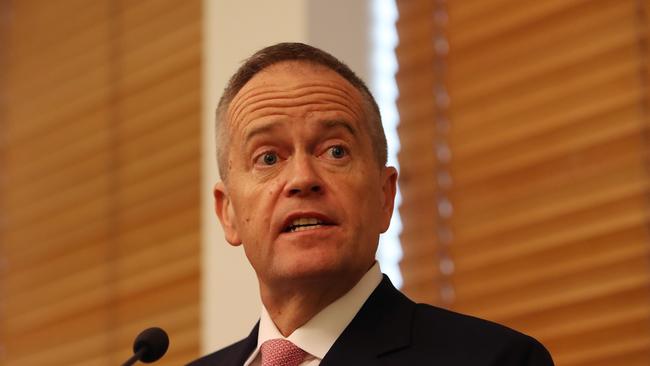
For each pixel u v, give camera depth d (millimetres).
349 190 4379
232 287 7508
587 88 6652
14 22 9867
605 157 6500
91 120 9016
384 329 4246
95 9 9258
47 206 9117
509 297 6715
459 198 7078
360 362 4129
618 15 6621
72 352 8633
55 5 9578
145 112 8688
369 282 4457
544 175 6727
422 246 7164
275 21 7621
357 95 4598
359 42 7555
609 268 6352
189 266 8094
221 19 8039
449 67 7340
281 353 4324
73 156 9062
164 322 8148
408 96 7484
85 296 8672
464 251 6980
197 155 8258
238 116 4562
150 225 8430
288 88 4504
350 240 4324
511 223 6785
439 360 4062
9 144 9523
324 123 4438
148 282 8320
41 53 9562
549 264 6590
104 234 8688
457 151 7152
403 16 7668
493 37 7172
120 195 8680
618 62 6578
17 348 8992
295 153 4410
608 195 6426
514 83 6988
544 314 6543
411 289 7145
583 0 6801
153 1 8875
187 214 8219
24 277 9102
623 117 6480
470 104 7172
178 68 8539
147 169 8555
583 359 6340
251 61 4652
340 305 4391
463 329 4188
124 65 8930
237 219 4523
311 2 7488
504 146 6934
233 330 7418
